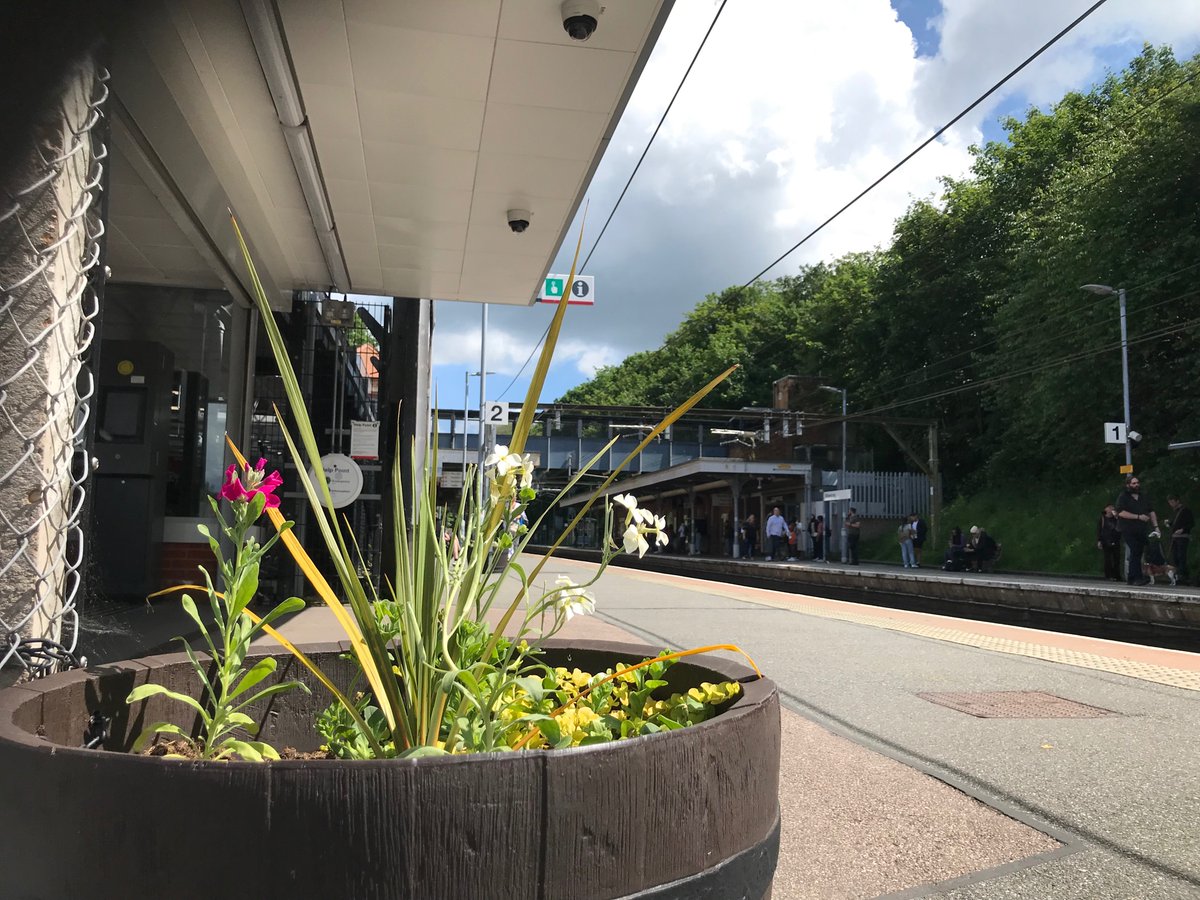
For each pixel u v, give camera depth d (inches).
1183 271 1010.7
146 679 77.1
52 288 90.3
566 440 1958.7
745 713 63.1
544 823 50.5
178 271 272.5
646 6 173.6
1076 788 143.9
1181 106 1077.1
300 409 65.7
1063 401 1138.7
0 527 86.1
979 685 228.7
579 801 51.6
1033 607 590.9
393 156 241.0
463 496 80.0
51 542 90.1
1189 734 178.5
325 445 378.6
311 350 365.7
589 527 1921.8
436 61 194.1
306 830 46.9
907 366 1790.1
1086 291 1144.2
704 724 59.4
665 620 361.4
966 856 117.5
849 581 823.7
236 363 311.4
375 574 371.9
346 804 47.1
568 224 290.7
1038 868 113.9
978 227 1683.1
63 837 48.8
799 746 167.9
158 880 47.0
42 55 92.0
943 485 1600.6
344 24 179.3
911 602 703.7
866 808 134.6
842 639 308.5
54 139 91.6
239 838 46.7
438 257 324.2
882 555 1408.7
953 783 145.6
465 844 48.7
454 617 72.8
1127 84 1485.0
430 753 62.5
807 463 1553.9
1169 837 123.9
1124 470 936.3
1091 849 119.7
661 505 2263.8
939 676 240.4
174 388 308.0
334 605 68.7
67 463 92.9
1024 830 126.4
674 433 1987.0
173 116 192.5
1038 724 186.2
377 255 322.7
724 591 535.2
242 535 72.5
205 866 46.7
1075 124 1576.0
